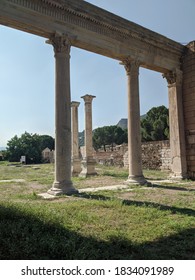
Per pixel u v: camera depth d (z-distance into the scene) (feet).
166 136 168.76
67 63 44.01
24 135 261.85
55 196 39.55
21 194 42.70
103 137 264.31
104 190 45.96
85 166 76.54
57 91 43.01
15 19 39.34
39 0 41.29
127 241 19.19
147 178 66.95
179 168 60.95
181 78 63.21
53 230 21.35
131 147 52.90
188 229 22.84
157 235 21.26
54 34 43.47
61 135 42.09
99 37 49.06
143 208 30.66
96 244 18.98
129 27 52.34
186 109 62.44
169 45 59.98
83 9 45.55
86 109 79.87
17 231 19.49
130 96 53.67
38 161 250.57
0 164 208.23
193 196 40.04
